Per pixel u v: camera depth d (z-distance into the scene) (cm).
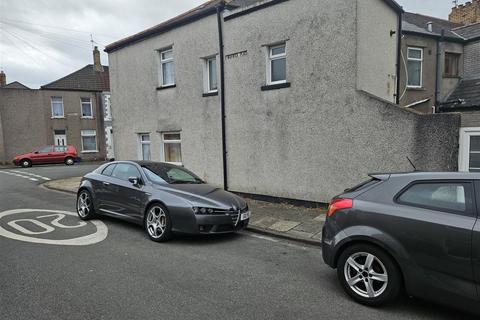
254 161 974
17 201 1028
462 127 641
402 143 706
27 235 634
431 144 669
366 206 385
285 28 873
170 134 1258
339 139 800
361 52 782
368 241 375
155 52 1255
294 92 870
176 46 1168
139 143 1392
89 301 374
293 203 898
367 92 759
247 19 952
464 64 1464
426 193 360
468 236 317
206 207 591
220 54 1020
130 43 1359
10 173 1928
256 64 942
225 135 1038
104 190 725
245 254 549
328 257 412
